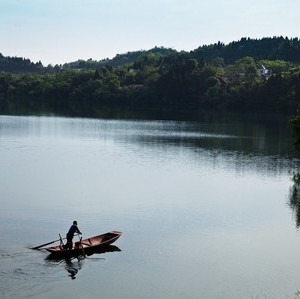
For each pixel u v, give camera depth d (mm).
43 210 53781
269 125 160250
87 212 53656
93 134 128000
